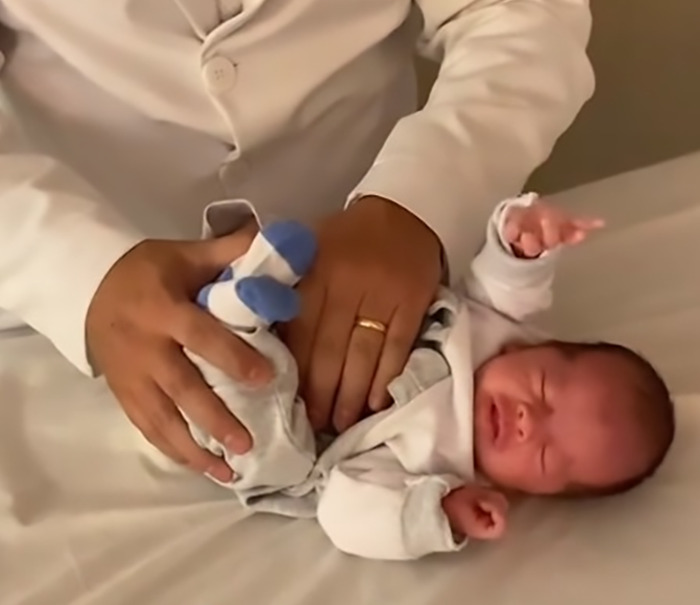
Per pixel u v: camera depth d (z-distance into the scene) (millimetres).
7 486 843
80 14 941
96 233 873
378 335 843
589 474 849
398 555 792
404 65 1100
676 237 1100
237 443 791
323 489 841
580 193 1203
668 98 1558
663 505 835
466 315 889
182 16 943
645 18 1508
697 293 1032
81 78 985
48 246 873
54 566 791
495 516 784
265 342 811
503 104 974
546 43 1010
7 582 781
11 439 885
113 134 995
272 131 995
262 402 817
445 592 762
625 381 861
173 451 830
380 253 859
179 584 782
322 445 877
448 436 857
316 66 989
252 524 837
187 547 806
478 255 909
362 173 1076
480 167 938
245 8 949
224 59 952
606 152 1597
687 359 961
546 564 783
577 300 1038
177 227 1029
